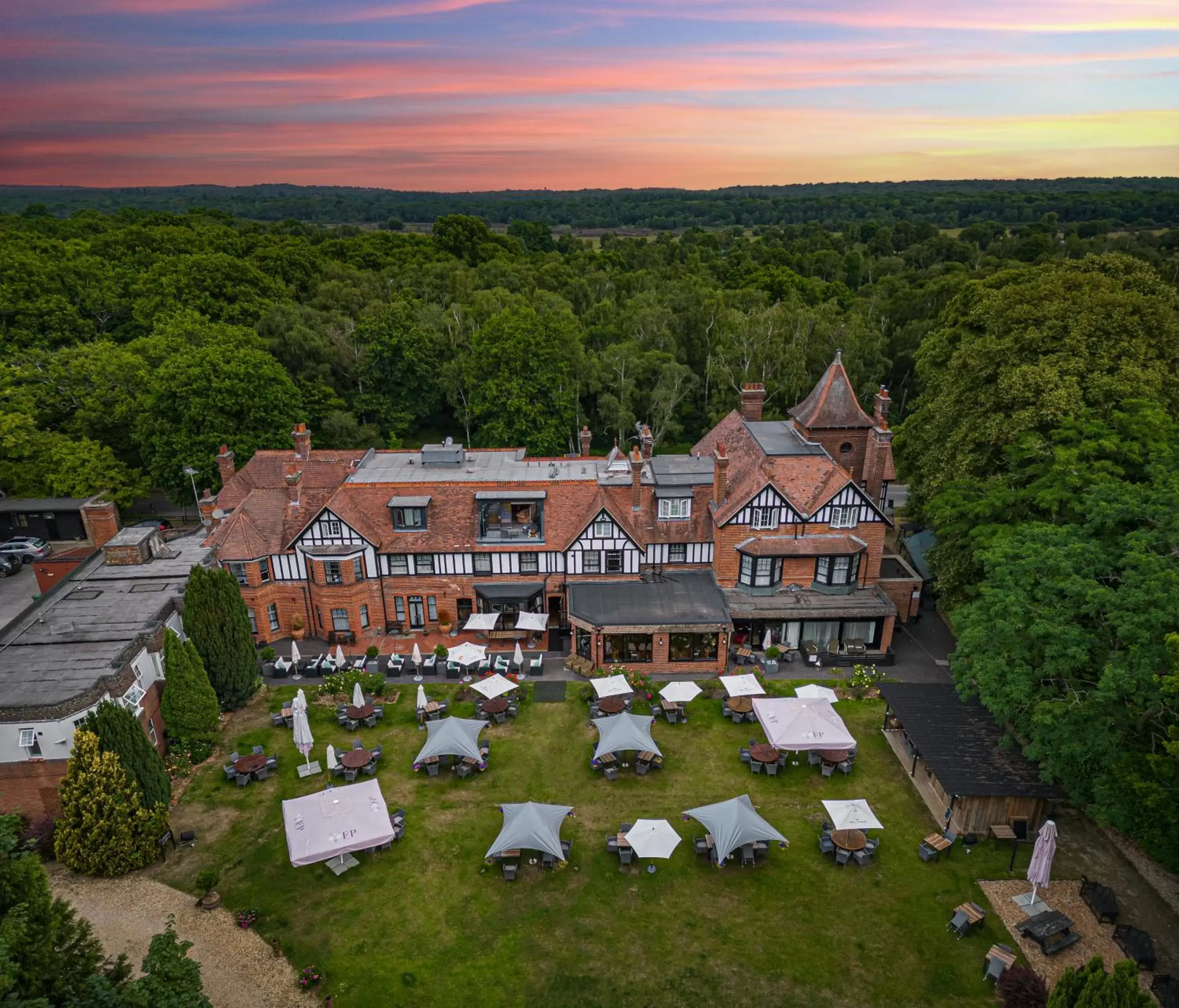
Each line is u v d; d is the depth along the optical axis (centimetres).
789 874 2889
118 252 9838
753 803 3266
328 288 9131
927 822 3158
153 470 5938
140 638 3453
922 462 5038
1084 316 4312
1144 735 2820
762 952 2552
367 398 7625
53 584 4644
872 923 2664
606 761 3434
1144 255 11906
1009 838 2980
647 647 4322
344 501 4503
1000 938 2592
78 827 2798
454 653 4141
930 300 9188
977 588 3856
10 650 3453
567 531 4566
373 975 2464
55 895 2752
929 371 6097
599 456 7981
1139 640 2630
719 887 2828
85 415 6166
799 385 7988
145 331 8125
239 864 2927
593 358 7956
